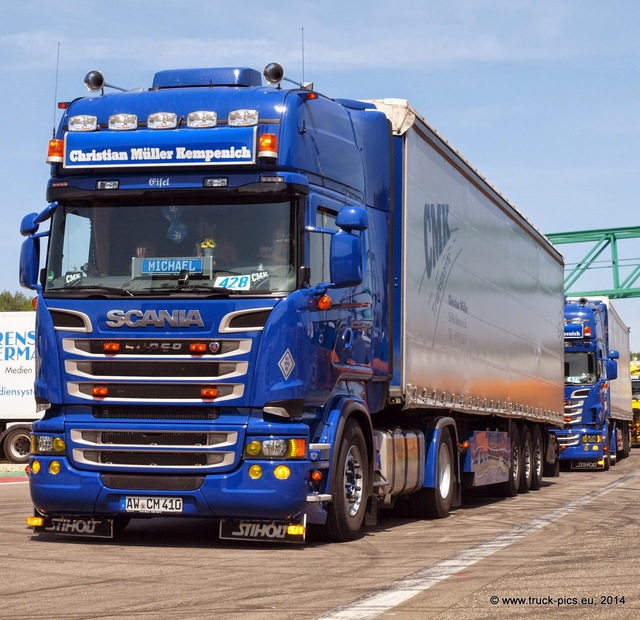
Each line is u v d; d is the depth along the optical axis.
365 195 12.78
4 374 30.66
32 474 11.18
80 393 10.91
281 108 10.96
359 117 13.09
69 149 11.23
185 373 10.68
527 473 21.73
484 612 7.47
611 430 36.22
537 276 23.38
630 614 7.44
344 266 10.72
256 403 10.56
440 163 15.31
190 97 11.22
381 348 13.00
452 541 11.97
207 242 10.87
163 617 7.26
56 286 11.14
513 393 20.34
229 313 10.62
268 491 10.56
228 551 10.77
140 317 10.77
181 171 11.02
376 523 13.80
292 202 10.85
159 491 10.77
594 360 32.31
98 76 11.66
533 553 10.82
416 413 15.18
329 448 11.23
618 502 18.48
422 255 14.27
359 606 7.68
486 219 18.36
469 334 16.94
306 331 10.84
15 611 7.47
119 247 11.02
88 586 8.54
